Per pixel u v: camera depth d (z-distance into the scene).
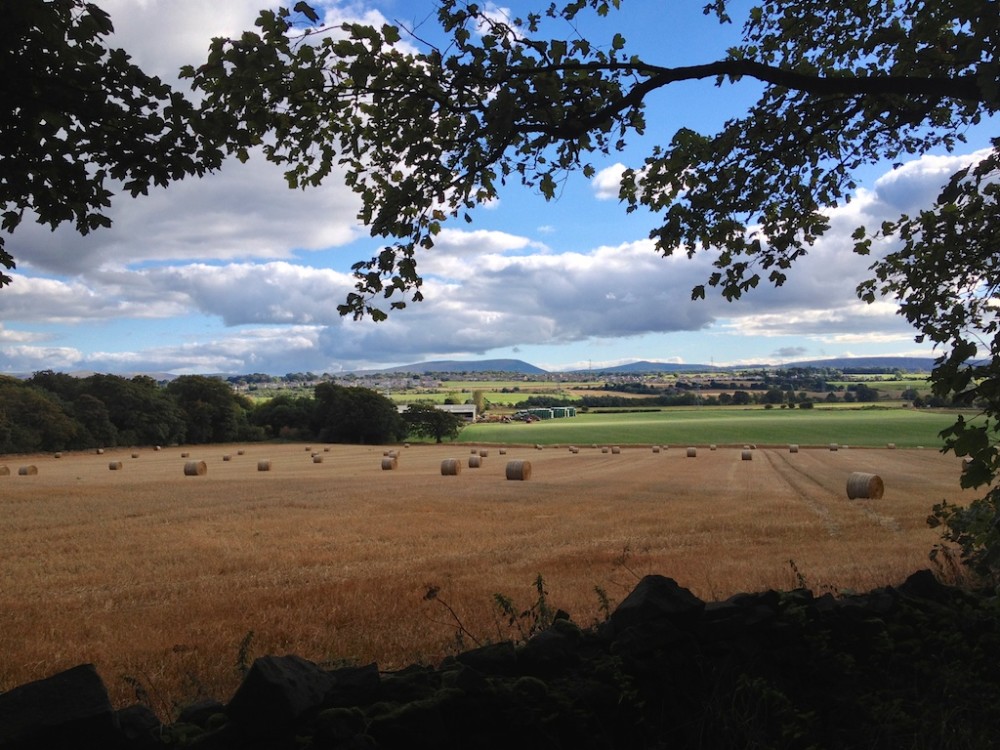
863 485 25.73
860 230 5.09
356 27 3.44
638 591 3.78
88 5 3.13
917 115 4.48
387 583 11.31
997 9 2.82
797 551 14.01
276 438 103.25
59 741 2.41
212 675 6.52
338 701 2.90
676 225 4.58
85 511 23.56
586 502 25.11
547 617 4.55
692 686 3.43
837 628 3.92
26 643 8.20
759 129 4.54
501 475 39.62
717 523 18.88
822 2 4.46
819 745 3.20
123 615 9.79
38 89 3.09
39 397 79.81
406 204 3.73
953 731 3.21
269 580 12.38
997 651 3.91
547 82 3.46
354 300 3.91
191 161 3.44
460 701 2.92
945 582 6.48
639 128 4.03
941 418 99.12
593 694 3.14
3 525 20.23
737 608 3.83
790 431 86.88
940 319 4.75
